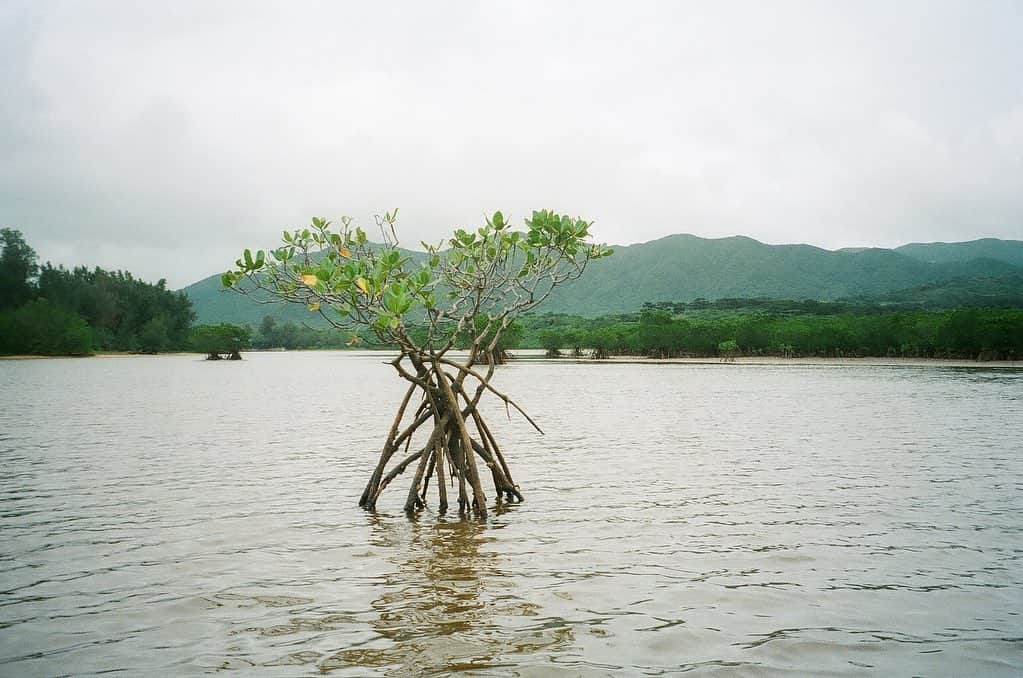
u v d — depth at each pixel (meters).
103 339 183.25
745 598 9.68
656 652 7.98
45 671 7.56
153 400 47.12
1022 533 12.98
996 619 8.93
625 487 17.47
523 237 15.25
